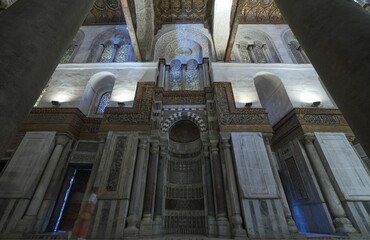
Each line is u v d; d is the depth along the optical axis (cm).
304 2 267
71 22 270
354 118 182
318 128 719
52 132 715
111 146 661
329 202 597
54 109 769
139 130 700
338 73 198
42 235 520
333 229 566
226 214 621
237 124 731
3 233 527
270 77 932
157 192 691
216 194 656
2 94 172
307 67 923
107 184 587
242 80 880
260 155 658
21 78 190
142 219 586
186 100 887
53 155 680
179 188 789
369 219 550
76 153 764
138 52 954
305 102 811
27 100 198
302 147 721
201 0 1155
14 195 586
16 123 185
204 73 999
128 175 603
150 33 1029
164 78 999
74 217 710
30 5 236
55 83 868
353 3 236
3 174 613
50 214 638
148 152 702
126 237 504
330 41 212
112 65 926
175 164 842
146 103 766
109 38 1185
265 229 538
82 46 1098
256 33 1198
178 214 725
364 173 620
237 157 656
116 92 829
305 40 253
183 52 1182
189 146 887
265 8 1213
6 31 197
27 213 566
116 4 1174
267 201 577
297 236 535
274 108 931
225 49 1048
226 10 977
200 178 795
